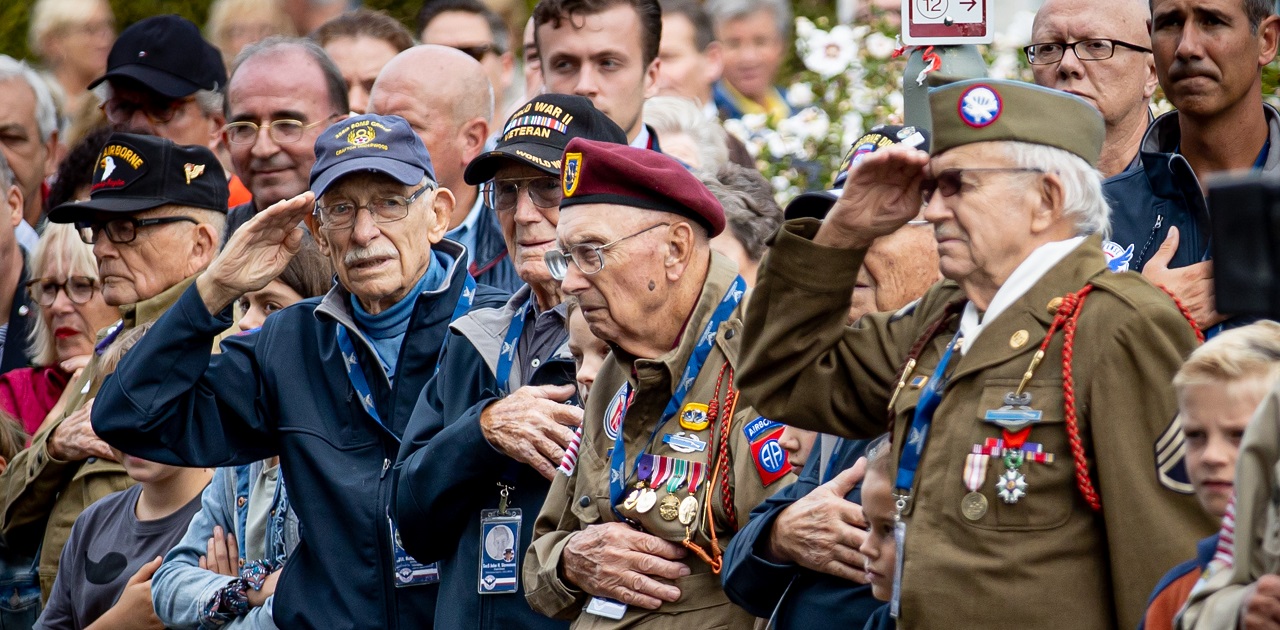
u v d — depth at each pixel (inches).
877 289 561.0
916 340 464.8
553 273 570.3
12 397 924.6
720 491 545.6
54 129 1134.4
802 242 465.4
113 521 806.5
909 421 446.9
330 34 1056.8
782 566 510.6
